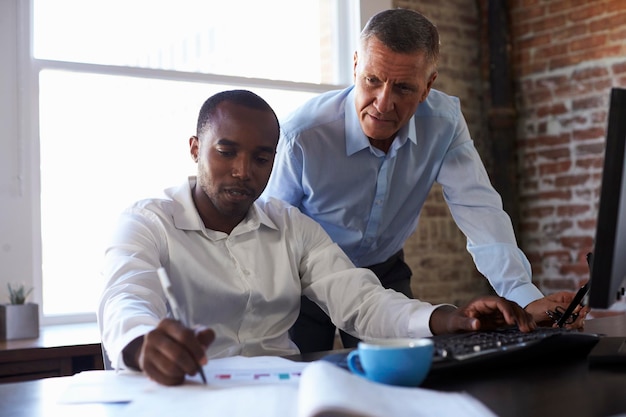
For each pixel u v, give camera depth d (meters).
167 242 1.70
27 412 1.02
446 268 4.24
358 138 2.14
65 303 3.25
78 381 1.18
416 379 1.05
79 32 3.29
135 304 1.39
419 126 2.24
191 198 1.76
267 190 2.30
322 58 3.95
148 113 3.45
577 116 4.06
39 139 3.19
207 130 1.68
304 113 2.20
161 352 1.10
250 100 1.69
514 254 2.12
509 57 4.32
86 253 3.30
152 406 0.95
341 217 2.30
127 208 1.73
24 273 3.11
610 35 3.93
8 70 3.11
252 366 1.26
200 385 1.10
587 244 4.01
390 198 2.30
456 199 2.31
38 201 3.18
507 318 1.43
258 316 1.77
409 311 1.60
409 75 1.93
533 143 4.25
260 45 3.76
